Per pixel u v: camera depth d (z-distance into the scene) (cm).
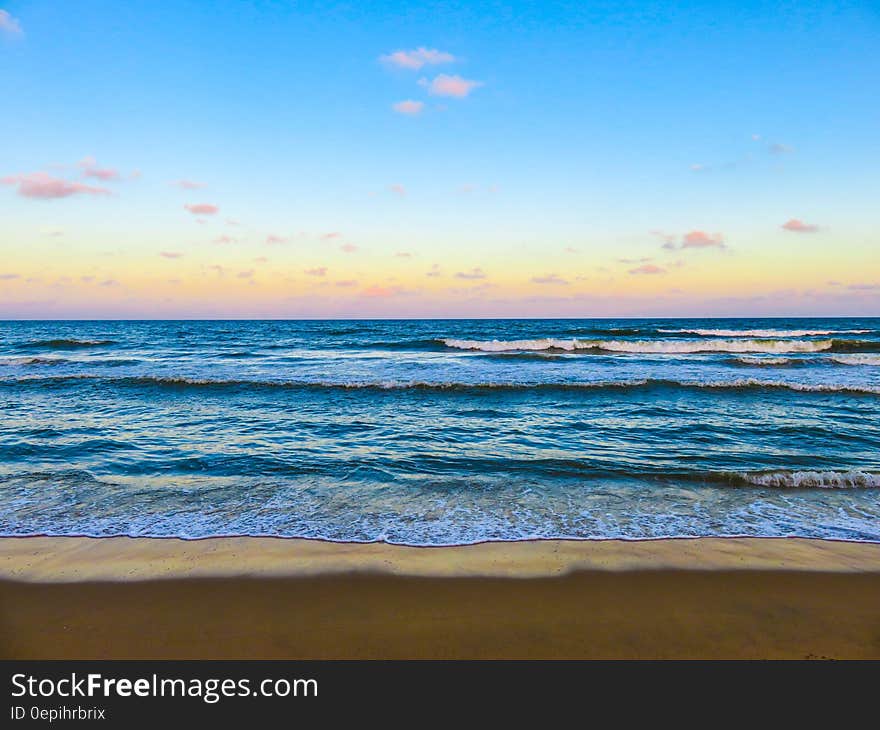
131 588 400
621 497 619
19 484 655
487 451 823
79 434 921
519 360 2286
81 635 342
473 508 583
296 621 358
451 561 450
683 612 368
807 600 383
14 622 355
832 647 326
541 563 446
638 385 1427
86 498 606
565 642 334
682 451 826
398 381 1518
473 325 7394
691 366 1995
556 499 613
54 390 1419
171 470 720
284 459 773
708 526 530
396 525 533
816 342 2797
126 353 2828
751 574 424
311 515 559
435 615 365
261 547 477
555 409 1171
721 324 7869
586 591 398
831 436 916
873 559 451
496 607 376
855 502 600
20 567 434
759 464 756
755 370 1858
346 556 459
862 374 1750
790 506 588
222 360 2398
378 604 379
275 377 1670
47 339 4003
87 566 436
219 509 575
